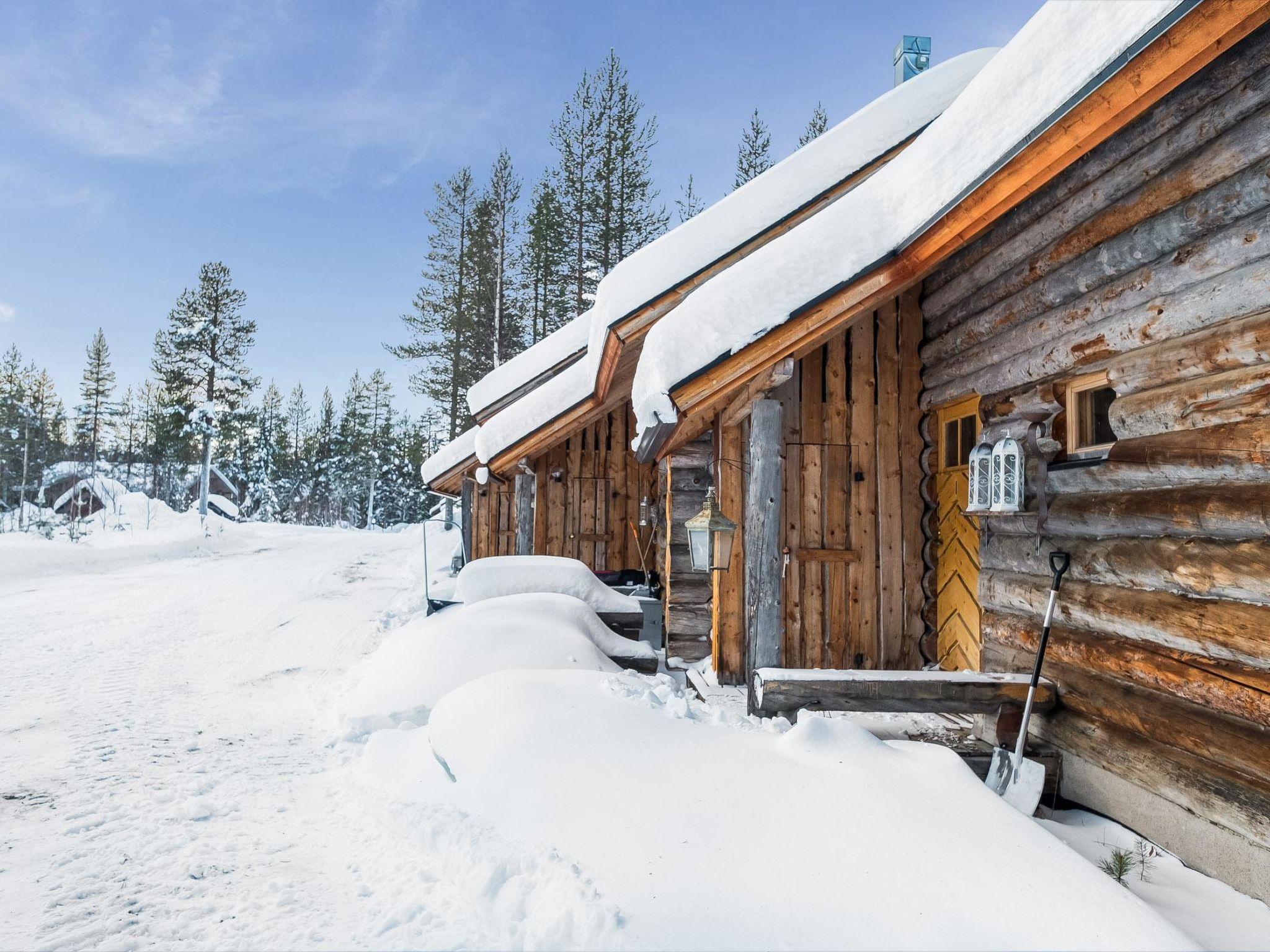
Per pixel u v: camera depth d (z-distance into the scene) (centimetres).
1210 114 301
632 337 728
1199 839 300
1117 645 354
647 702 377
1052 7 314
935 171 412
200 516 3347
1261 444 274
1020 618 447
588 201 2536
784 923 214
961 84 770
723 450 643
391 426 6150
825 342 620
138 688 652
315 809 376
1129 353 360
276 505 5619
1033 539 435
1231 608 288
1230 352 295
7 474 4247
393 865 297
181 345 3875
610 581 1072
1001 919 214
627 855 251
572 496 1180
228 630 962
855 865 240
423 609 1111
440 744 382
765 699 393
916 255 452
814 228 479
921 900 223
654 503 1155
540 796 300
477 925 242
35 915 260
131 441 5734
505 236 2847
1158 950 197
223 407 3806
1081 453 411
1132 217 350
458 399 2927
